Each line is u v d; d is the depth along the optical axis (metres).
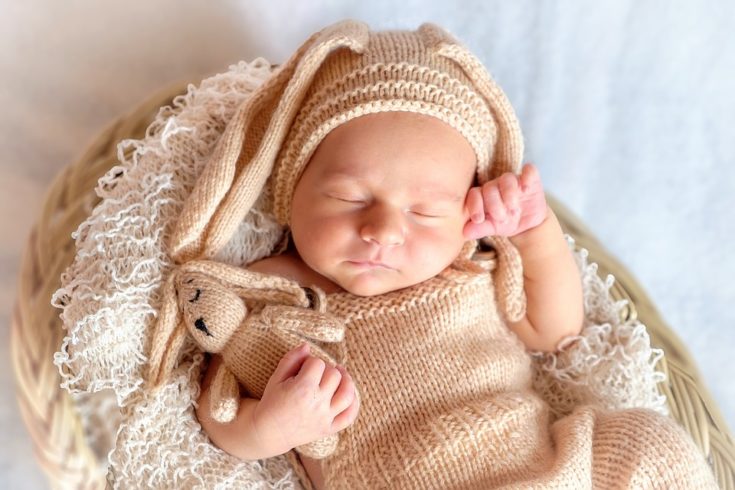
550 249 1.33
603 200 1.87
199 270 1.25
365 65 1.25
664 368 1.52
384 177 1.20
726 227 1.89
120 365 1.25
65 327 1.29
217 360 1.33
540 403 1.29
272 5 1.69
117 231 1.26
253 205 1.39
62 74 1.67
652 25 1.79
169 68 1.70
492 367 1.26
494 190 1.24
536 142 1.82
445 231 1.25
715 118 1.84
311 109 1.29
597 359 1.45
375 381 1.22
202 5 1.67
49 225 1.55
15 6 1.62
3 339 1.75
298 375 1.09
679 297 1.93
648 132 1.84
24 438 1.75
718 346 1.94
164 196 1.31
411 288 1.28
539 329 1.42
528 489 1.11
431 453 1.16
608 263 1.62
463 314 1.29
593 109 1.82
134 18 1.66
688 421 1.48
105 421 1.59
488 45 1.77
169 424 1.26
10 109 1.68
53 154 1.71
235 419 1.21
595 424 1.27
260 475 1.32
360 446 1.20
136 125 1.56
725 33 1.79
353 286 1.25
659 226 1.90
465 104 1.26
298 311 1.21
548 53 1.78
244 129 1.31
